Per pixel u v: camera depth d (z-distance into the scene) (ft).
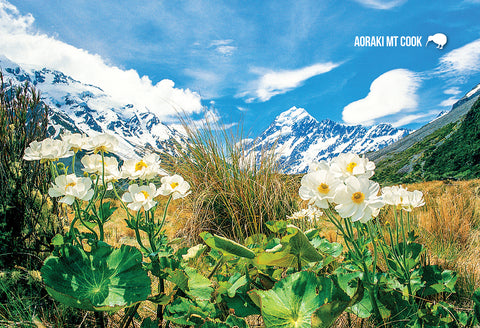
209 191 9.82
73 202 3.65
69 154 3.73
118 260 3.64
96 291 3.34
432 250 8.24
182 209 10.03
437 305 4.38
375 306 3.77
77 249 3.64
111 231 10.18
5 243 4.80
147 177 4.05
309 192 3.49
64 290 3.17
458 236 9.06
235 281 4.27
